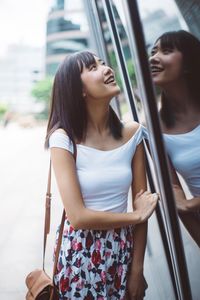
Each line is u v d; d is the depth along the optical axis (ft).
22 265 9.25
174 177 3.49
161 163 2.75
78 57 3.67
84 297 3.70
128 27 2.54
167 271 4.62
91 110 3.74
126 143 3.86
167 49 3.15
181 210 3.33
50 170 4.19
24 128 57.57
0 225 12.43
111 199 3.75
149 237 5.21
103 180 3.67
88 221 3.49
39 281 3.93
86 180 3.66
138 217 3.69
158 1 3.00
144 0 2.71
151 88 2.56
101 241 3.69
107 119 3.87
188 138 3.47
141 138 4.00
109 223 3.55
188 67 3.28
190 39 3.27
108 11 6.14
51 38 97.86
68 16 95.14
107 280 3.75
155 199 3.80
